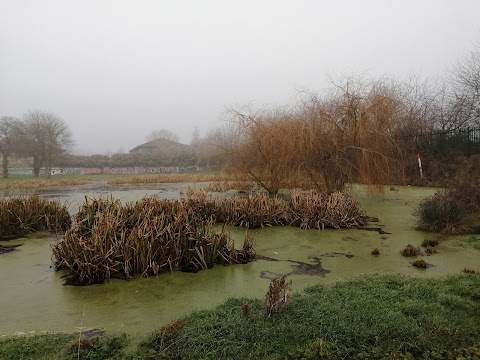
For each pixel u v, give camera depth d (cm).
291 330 353
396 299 434
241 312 394
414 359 317
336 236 805
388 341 338
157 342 345
